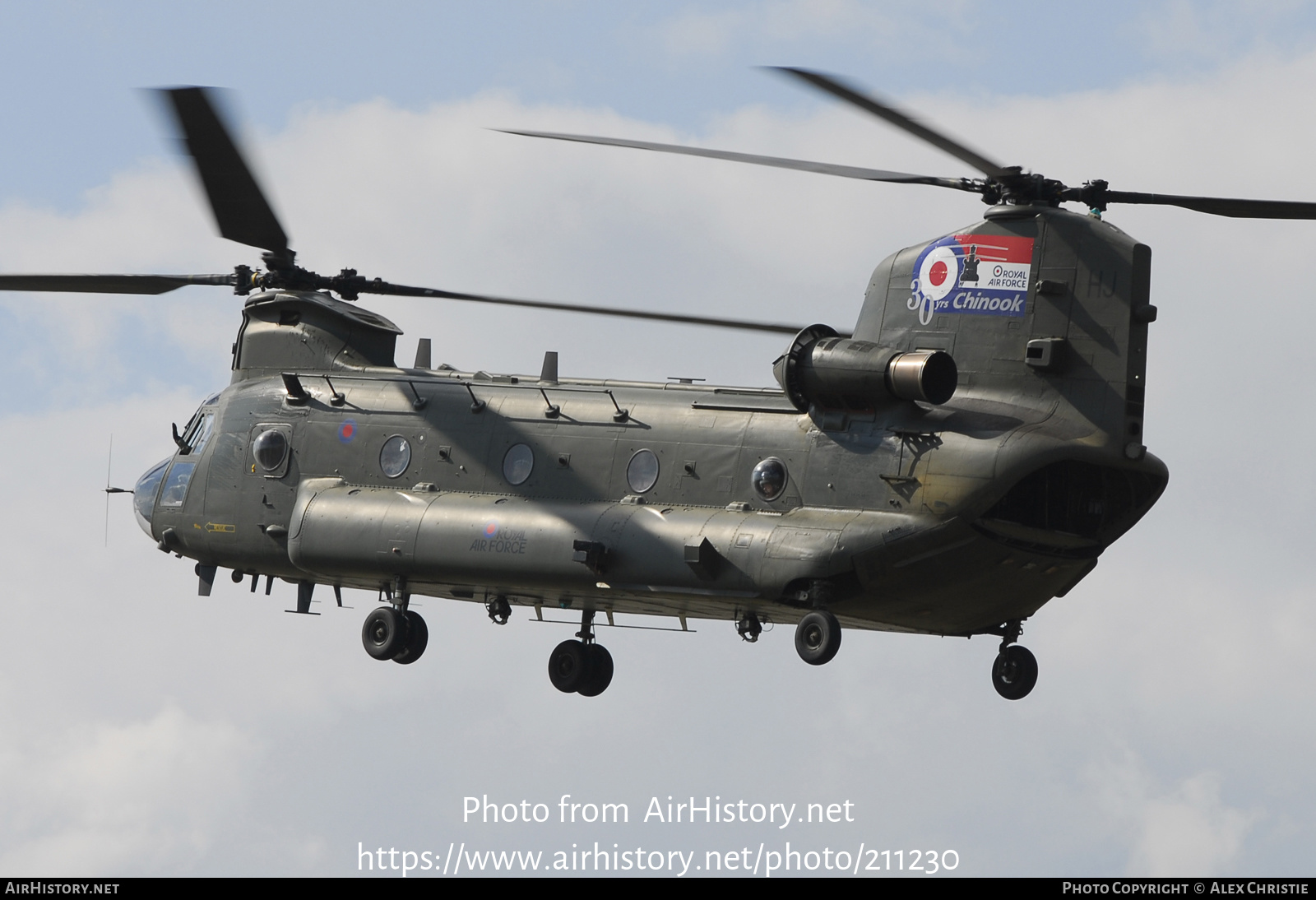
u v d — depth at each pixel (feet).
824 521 280.51
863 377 279.08
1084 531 283.79
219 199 305.94
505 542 304.09
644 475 300.61
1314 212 271.69
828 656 273.33
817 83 231.91
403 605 322.55
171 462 356.59
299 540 323.78
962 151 261.65
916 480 274.98
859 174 277.85
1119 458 274.36
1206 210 281.54
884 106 240.73
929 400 275.59
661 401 306.35
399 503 318.24
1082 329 278.87
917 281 290.97
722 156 270.05
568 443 309.22
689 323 320.50
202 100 271.49
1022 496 277.44
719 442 295.48
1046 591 288.92
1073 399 278.26
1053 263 281.33
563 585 299.58
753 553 281.13
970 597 284.20
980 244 286.46
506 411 318.04
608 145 272.92
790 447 288.30
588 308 324.60
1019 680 301.22
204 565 355.56
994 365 282.77
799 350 286.25
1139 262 278.46
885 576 277.23
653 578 290.15
